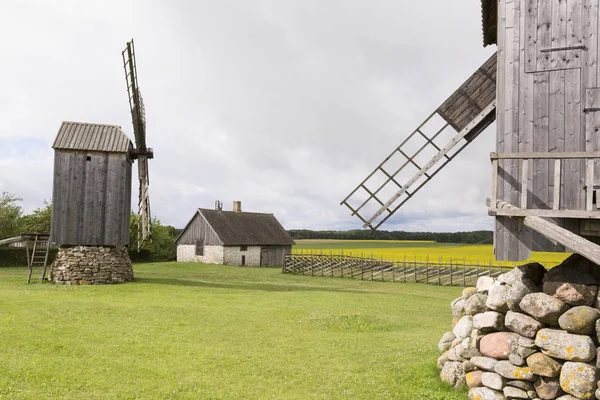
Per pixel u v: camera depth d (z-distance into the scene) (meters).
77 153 27.70
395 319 18.50
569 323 8.09
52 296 20.91
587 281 8.62
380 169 12.98
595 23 9.51
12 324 14.37
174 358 11.87
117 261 28.42
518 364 8.48
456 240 115.50
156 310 18.25
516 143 9.79
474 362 9.34
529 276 9.20
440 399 9.24
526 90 9.84
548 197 9.39
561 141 9.50
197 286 28.36
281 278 41.19
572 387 7.77
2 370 10.05
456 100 12.86
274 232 67.19
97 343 12.92
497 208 8.76
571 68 9.57
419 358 12.33
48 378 9.83
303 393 9.61
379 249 87.62
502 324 9.24
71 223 27.38
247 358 12.10
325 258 47.22
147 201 31.72
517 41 9.99
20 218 57.72
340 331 16.02
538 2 9.91
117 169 28.30
